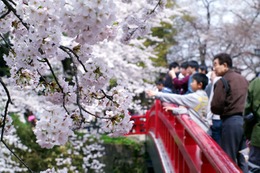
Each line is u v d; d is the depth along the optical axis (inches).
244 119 133.6
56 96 85.4
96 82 81.3
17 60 77.2
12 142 299.1
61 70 310.5
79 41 75.8
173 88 279.9
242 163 160.9
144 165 462.6
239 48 732.7
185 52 887.1
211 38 786.2
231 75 162.4
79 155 381.7
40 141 74.2
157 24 351.9
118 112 84.5
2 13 84.1
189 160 159.9
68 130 74.5
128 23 101.0
